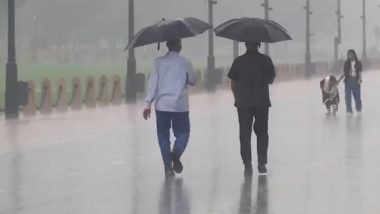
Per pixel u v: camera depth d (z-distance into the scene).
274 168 32.53
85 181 29.72
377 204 24.48
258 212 23.44
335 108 61.28
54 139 44.78
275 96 86.38
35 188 28.19
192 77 30.58
